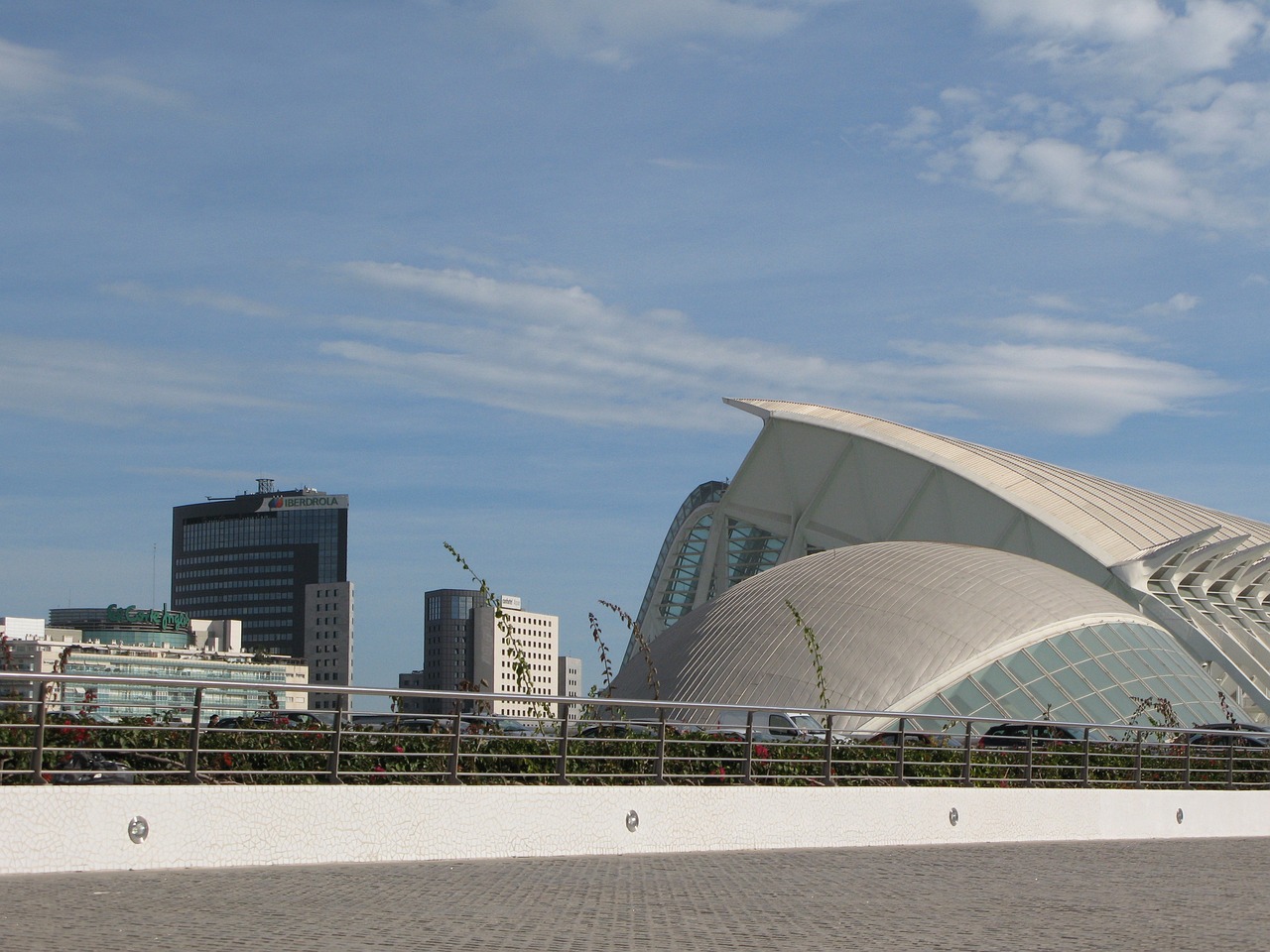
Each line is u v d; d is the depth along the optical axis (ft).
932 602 144.87
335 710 64.85
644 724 76.28
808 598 148.87
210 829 56.65
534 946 37.37
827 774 82.38
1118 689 138.21
